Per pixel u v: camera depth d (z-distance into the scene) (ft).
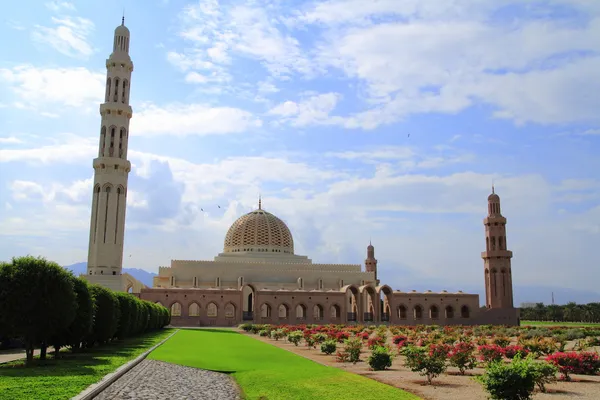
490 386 65.77
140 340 174.50
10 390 70.74
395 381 89.71
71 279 114.73
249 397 79.97
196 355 131.64
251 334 236.63
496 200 392.47
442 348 106.93
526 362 68.54
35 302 104.42
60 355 122.72
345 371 102.53
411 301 367.86
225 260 394.93
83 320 121.29
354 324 335.47
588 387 83.87
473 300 378.12
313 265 394.93
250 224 418.92
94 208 293.43
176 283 365.81
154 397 76.13
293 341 172.45
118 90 304.91
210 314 358.64
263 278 380.17
